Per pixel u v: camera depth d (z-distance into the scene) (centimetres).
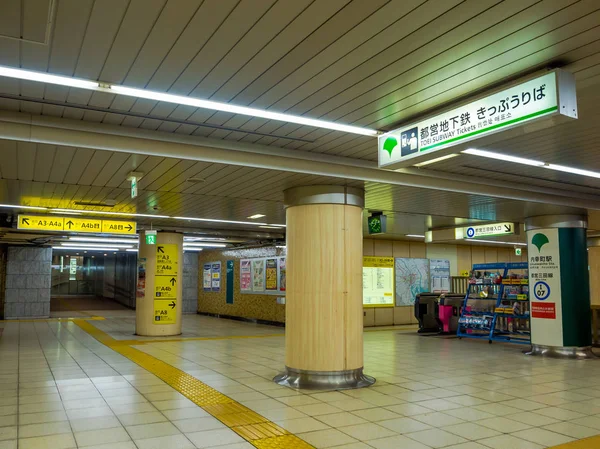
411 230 1582
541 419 567
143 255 1467
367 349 1180
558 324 1062
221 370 867
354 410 604
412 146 495
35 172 725
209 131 572
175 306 1470
